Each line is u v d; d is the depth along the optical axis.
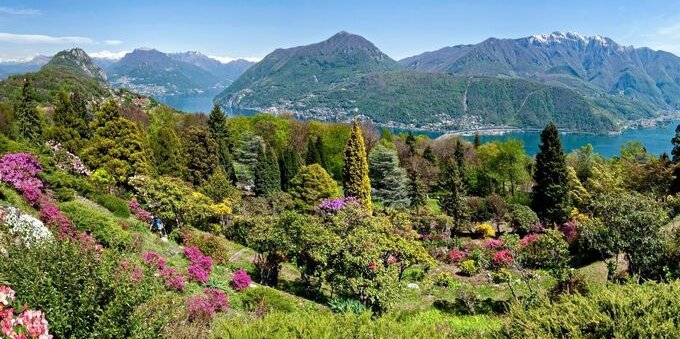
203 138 48.84
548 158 43.22
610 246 16.53
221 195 40.16
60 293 7.53
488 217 46.00
